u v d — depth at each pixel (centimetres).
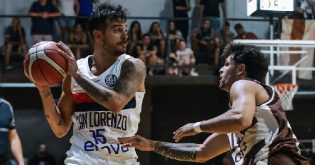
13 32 1083
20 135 1141
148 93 1149
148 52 1080
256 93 305
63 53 302
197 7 1151
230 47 335
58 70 300
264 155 304
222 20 1109
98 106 310
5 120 462
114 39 310
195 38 1114
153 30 1100
